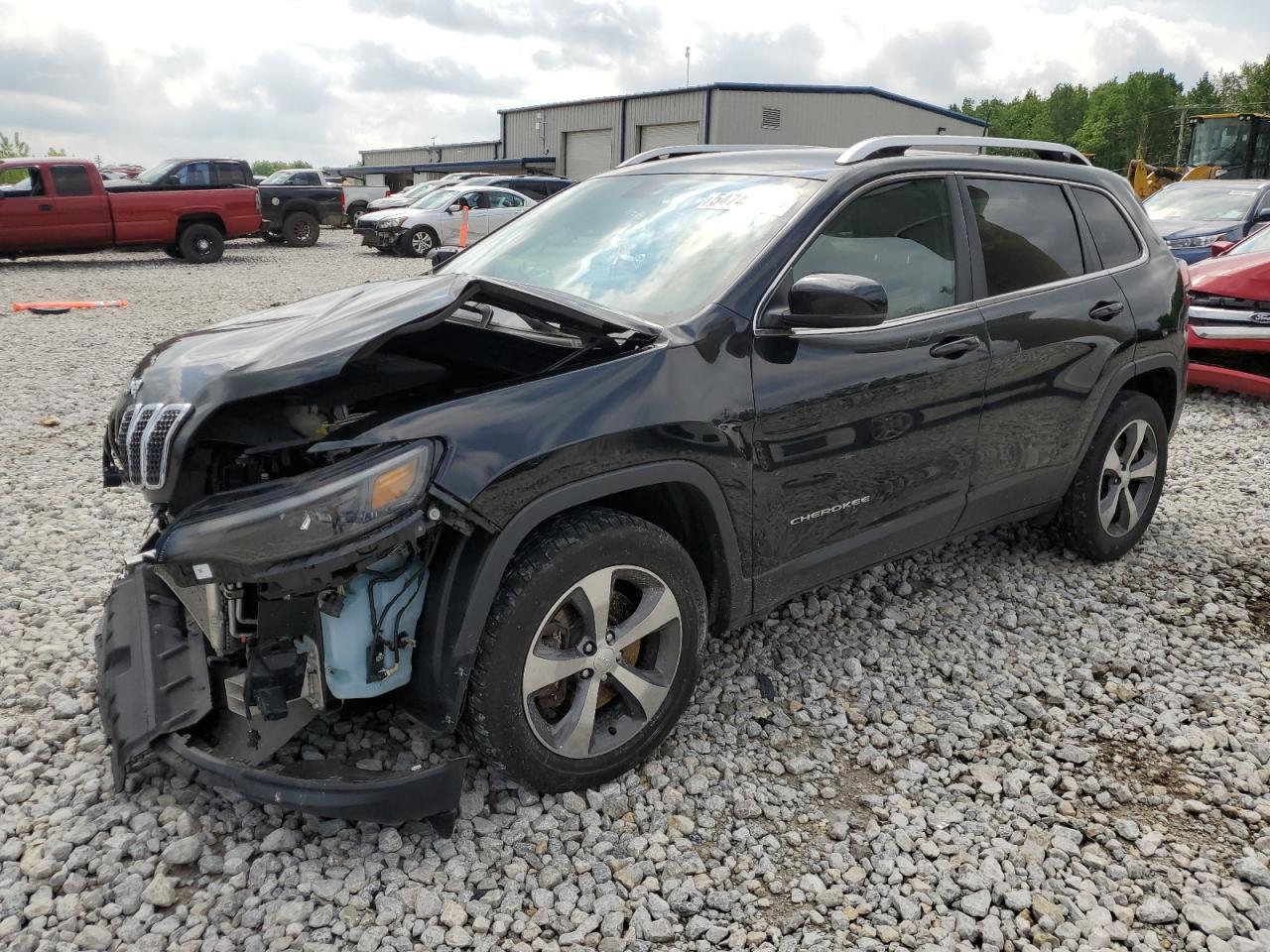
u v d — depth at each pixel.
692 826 2.79
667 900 2.54
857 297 2.82
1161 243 4.70
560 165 43.81
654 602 2.87
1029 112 154.75
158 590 3.20
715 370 2.91
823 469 3.21
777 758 3.15
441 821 2.60
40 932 2.35
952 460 3.66
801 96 36.47
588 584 2.70
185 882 2.54
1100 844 2.82
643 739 2.95
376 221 21.73
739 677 3.59
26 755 3.00
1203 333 8.12
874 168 3.48
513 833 2.72
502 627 2.56
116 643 3.04
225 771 2.50
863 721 3.38
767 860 2.68
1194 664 3.81
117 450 2.78
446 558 2.55
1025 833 2.84
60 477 5.72
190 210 19.02
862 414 3.26
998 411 3.77
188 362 2.83
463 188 22.66
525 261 3.64
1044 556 4.75
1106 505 4.53
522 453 2.51
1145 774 3.14
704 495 2.89
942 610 4.19
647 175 3.94
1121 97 133.62
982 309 3.69
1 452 6.21
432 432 2.45
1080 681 3.67
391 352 3.18
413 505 2.36
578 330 2.88
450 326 3.20
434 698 2.60
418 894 2.50
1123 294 4.30
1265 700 3.57
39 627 3.81
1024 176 4.05
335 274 17.95
